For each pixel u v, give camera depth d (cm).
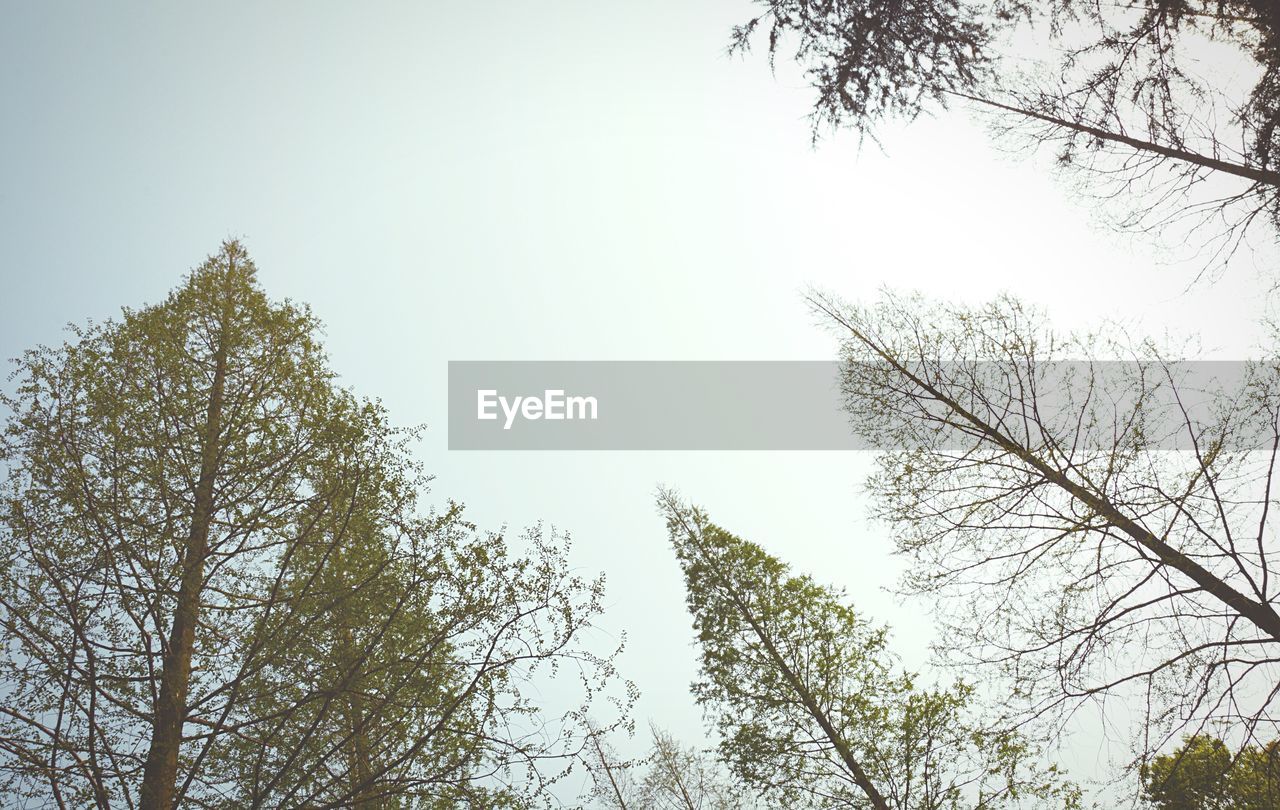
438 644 656
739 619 1299
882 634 1170
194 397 775
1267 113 556
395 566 700
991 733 689
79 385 662
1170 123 608
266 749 598
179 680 619
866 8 650
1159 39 589
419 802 732
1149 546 615
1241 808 561
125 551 618
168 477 704
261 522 708
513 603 671
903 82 688
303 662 654
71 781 544
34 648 554
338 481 714
